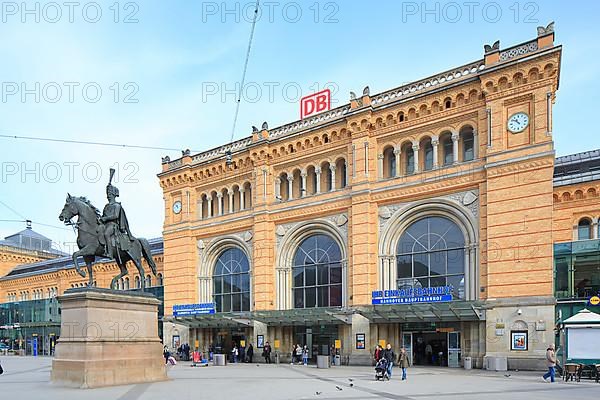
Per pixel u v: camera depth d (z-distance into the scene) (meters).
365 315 38.56
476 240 36.12
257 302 47.09
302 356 43.09
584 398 19.80
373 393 21.53
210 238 53.44
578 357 27.02
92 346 23.28
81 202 25.41
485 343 34.72
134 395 20.16
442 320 36.91
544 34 34.34
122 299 25.02
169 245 56.03
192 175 55.06
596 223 36.84
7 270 92.94
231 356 48.50
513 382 26.28
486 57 36.78
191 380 27.08
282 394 21.03
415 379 28.02
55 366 23.88
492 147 35.56
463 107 37.75
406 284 39.56
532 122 34.31
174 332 54.38
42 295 82.25
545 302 32.25
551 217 32.84
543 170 33.44
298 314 41.75
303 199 45.88
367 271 40.44
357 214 41.56
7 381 25.78
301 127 47.56
